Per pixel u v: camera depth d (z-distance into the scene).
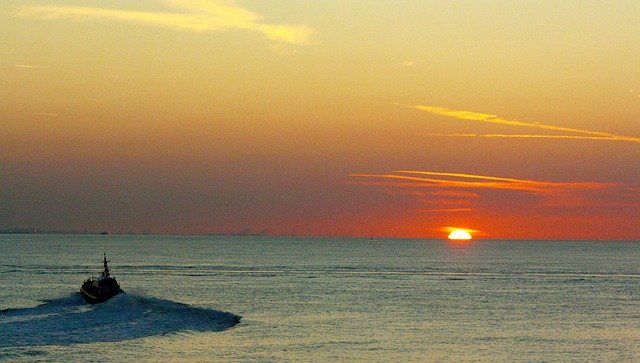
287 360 67.81
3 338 71.88
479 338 81.56
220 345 73.94
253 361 66.94
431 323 92.75
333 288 142.00
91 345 70.88
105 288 108.44
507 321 95.81
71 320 84.62
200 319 90.06
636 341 80.88
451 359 70.06
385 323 91.94
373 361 68.44
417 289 142.00
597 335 84.81
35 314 90.06
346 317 97.44
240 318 92.88
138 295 110.25
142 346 71.50
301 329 85.62
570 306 114.38
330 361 67.94
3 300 113.12
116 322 84.50
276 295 126.62
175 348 71.44
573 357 71.88
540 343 78.94
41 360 63.81
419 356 71.06
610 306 115.00
